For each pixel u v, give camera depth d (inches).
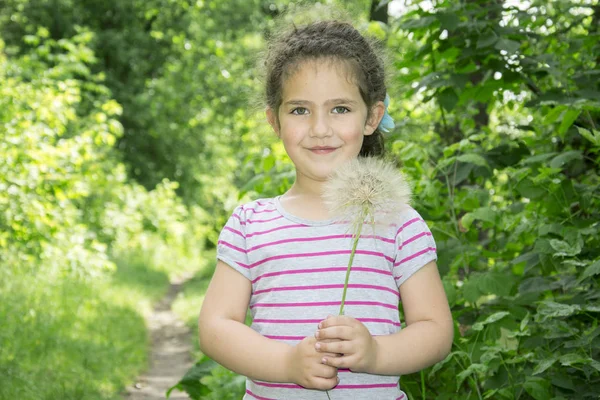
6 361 220.1
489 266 144.3
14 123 403.2
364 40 85.4
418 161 138.7
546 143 151.8
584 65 158.9
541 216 132.0
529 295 127.3
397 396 78.7
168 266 756.6
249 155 171.9
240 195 161.9
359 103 80.8
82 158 452.1
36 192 406.3
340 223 78.7
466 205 139.4
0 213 376.5
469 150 142.5
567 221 130.6
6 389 196.7
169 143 913.5
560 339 116.0
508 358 120.1
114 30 927.7
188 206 973.8
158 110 878.4
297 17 102.4
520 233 130.2
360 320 75.7
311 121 79.5
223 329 76.9
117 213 669.9
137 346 313.1
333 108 79.8
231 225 83.2
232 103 853.2
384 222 75.8
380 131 95.3
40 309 296.0
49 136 440.1
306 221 79.7
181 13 939.3
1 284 322.0
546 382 111.0
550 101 131.3
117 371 255.8
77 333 286.2
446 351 77.5
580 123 150.6
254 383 80.1
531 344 117.3
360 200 73.9
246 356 74.1
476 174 141.7
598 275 121.9
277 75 82.6
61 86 464.8
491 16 164.2
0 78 445.4
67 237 430.6
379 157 94.8
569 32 183.9
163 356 325.4
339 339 69.3
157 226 807.1
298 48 80.8
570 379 112.3
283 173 155.6
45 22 874.8
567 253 110.1
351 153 80.3
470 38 148.7
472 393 125.7
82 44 577.9
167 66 916.6
